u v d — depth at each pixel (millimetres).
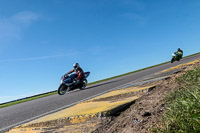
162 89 2744
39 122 2447
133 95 2926
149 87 2957
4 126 3191
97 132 1726
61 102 5195
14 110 5473
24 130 2354
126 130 1573
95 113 2127
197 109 1387
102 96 3551
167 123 1344
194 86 1968
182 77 2943
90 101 3406
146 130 1428
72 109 2871
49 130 2061
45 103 5727
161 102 2035
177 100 1738
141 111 1918
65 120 2270
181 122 1282
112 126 1774
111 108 2176
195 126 1157
